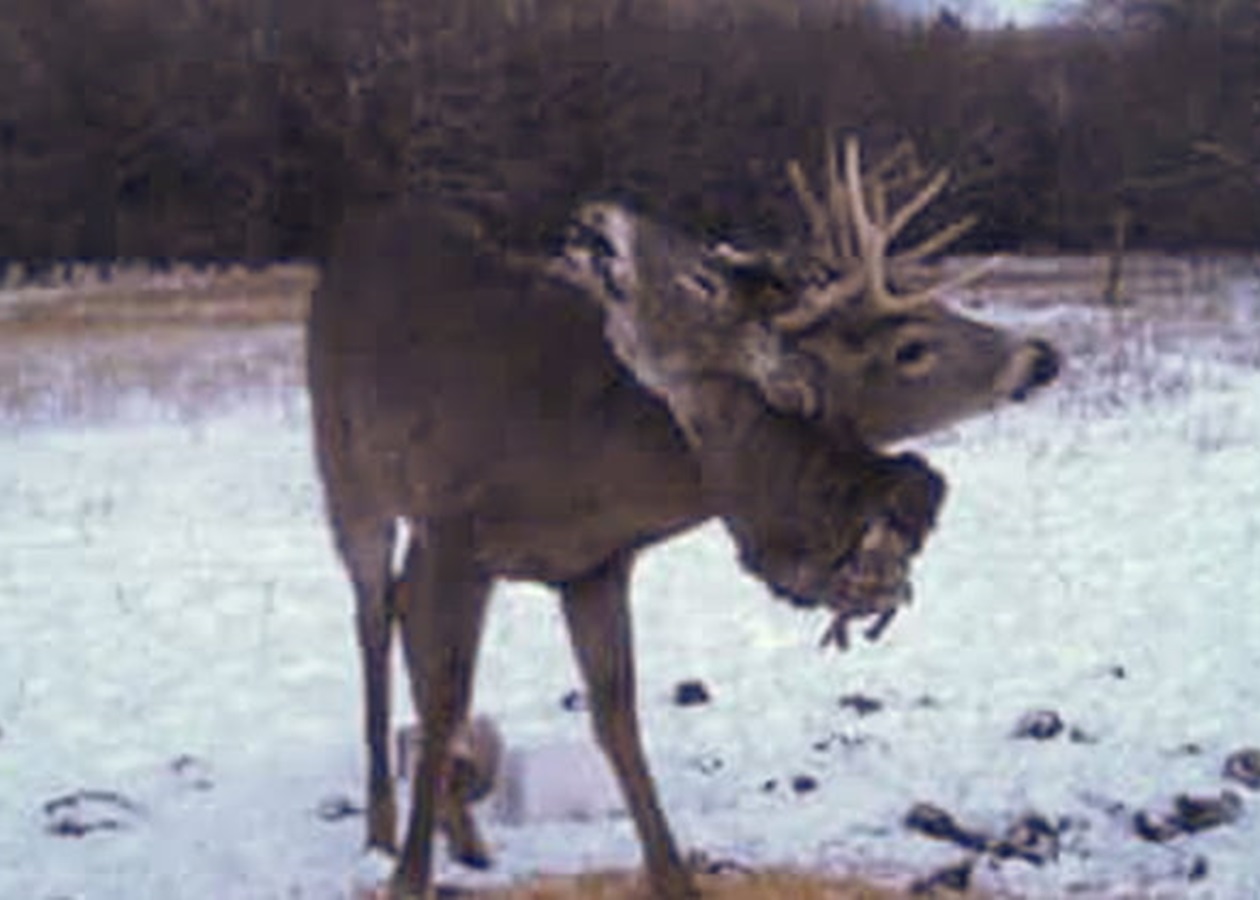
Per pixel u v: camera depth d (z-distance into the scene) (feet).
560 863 28.66
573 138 119.24
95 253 134.62
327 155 125.90
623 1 121.60
